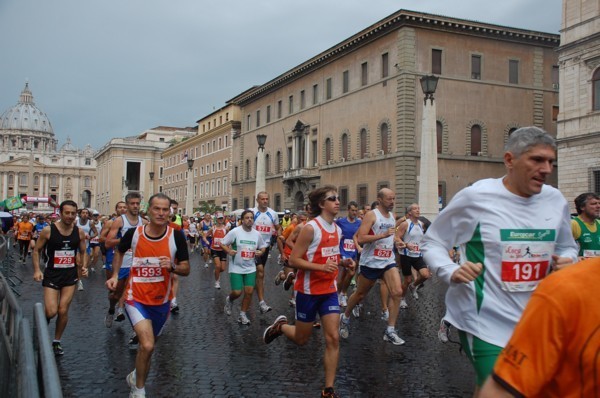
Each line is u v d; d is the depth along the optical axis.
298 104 55.94
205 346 8.57
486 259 3.66
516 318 3.57
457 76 42.47
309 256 6.19
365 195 44.81
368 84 44.75
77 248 8.07
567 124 34.28
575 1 33.88
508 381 1.90
